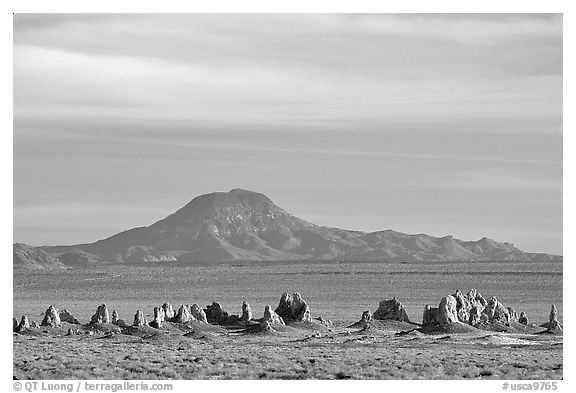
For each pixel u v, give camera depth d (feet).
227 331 466.70
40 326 467.52
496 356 349.20
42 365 312.09
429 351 369.50
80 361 325.62
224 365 319.47
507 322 458.91
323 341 419.95
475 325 450.30
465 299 456.86
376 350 372.99
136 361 327.47
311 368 311.06
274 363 325.21
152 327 457.27
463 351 371.15
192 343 409.08
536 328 460.14
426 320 456.86
